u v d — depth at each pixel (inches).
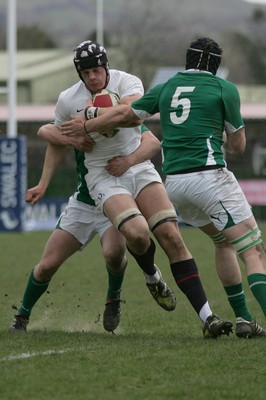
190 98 975.6
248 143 3764.8
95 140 1014.4
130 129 1024.2
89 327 1144.8
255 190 3646.7
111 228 1047.0
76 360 874.8
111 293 1081.4
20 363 862.5
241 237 957.8
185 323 1189.7
